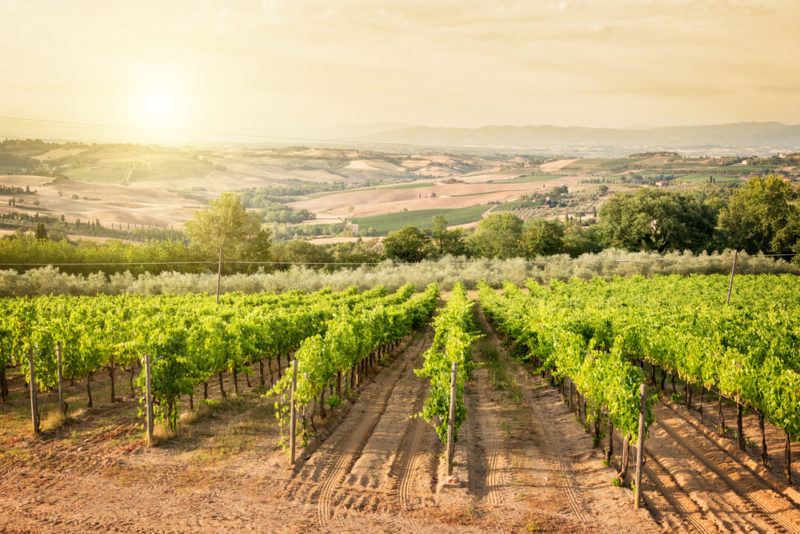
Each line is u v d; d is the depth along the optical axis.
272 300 43.31
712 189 170.75
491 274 72.19
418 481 13.83
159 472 14.11
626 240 86.00
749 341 21.03
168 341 17.22
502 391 23.12
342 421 19.03
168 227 191.50
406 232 95.62
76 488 13.12
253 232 86.00
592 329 24.84
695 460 15.02
